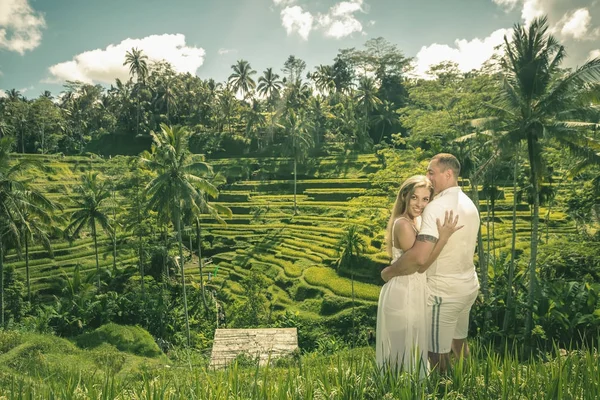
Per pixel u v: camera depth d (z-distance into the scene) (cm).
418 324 332
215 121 10656
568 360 262
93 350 2709
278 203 7256
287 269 4906
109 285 4944
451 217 320
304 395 247
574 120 2327
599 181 3114
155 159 3709
